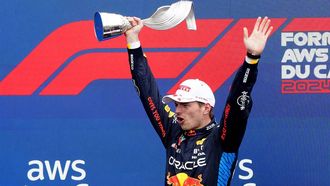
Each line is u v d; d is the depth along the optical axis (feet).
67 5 53.21
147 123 53.52
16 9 53.26
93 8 53.16
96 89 53.52
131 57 42.70
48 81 53.57
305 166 52.80
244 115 39.01
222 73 52.90
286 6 52.44
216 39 52.80
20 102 53.62
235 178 53.11
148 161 53.57
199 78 53.01
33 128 53.72
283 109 52.80
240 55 52.70
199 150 40.63
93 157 53.72
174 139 42.34
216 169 40.19
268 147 52.90
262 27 38.68
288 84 52.70
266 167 52.90
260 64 52.80
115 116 53.57
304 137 52.75
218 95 52.90
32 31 53.36
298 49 52.60
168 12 42.60
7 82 53.57
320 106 52.60
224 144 39.91
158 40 53.01
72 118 53.57
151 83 42.98
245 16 52.60
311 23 52.42
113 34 41.34
